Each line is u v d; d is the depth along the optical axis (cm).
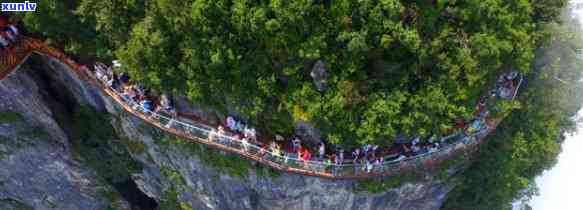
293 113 3194
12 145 4109
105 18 3042
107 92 3525
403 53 3041
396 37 2867
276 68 3133
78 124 4247
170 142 3800
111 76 3497
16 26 3406
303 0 2722
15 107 3812
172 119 3597
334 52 2991
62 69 3697
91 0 3023
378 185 3859
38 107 3897
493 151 4088
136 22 3095
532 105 3941
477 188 4459
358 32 2856
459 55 3070
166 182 4500
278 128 3509
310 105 3136
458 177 4188
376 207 4203
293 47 2934
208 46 3003
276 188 3919
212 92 3316
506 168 4156
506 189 4419
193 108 3566
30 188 4669
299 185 3853
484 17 3103
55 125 4088
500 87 3709
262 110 3269
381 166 3659
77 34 3341
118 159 4475
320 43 2878
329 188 3862
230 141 3584
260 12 2783
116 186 4872
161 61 3177
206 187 4200
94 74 3522
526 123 4028
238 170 3794
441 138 3666
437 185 4156
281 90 3212
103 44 3356
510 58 3381
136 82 3466
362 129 3189
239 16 2825
